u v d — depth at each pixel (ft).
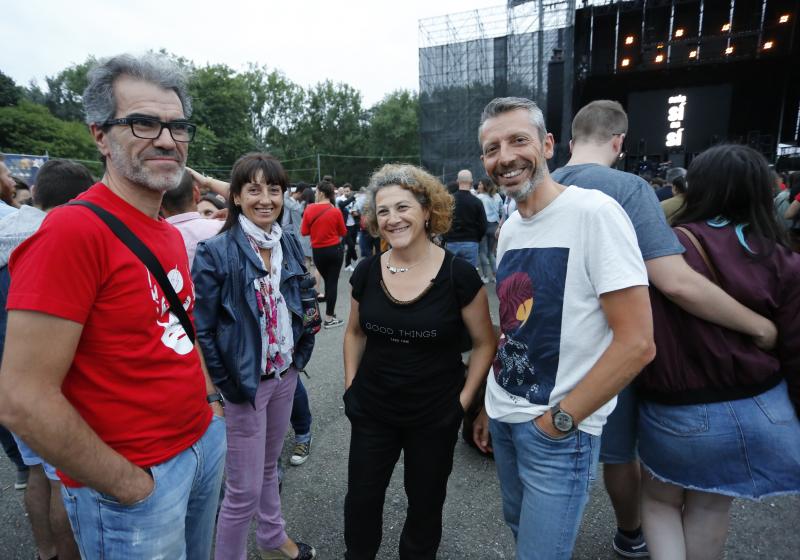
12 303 2.79
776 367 4.22
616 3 52.85
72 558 5.66
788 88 55.47
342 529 6.91
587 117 5.97
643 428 4.71
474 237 18.39
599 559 6.12
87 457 2.96
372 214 5.40
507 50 58.39
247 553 6.44
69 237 2.89
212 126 130.93
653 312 4.39
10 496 7.79
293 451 8.96
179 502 3.63
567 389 4.02
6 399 2.75
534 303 4.17
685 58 54.75
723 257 4.21
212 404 4.69
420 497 5.02
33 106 111.24
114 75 3.27
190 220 7.20
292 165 156.46
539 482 4.21
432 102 63.05
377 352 5.07
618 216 3.74
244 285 5.23
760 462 4.13
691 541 4.70
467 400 5.10
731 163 4.32
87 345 3.13
